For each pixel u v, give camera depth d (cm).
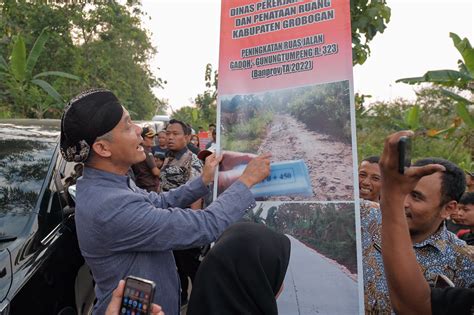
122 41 2478
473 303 126
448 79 511
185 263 347
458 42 571
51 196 314
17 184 312
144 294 122
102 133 170
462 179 183
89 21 1783
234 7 217
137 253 176
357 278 187
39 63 1548
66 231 311
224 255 120
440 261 186
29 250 272
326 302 192
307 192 198
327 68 197
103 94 174
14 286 243
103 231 168
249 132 212
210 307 117
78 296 303
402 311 127
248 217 208
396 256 119
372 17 421
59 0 1670
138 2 2152
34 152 340
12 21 1492
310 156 199
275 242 124
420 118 1371
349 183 192
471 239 247
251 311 116
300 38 202
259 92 211
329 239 193
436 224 186
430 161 187
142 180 529
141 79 3025
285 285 198
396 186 116
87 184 176
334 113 195
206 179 213
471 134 907
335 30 196
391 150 111
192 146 630
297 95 202
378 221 207
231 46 217
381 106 1490
